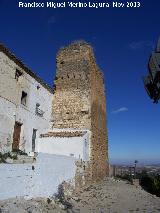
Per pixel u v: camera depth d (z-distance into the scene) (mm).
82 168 18062
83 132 19859
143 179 23766
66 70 23719
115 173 32094
